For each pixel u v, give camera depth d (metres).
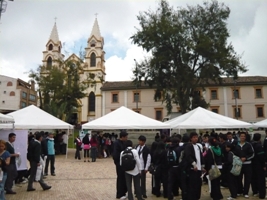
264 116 43.88
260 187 7.62
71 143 32.78
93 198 7.71
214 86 45.84
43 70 40.97
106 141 20.66
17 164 9.49
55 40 65.19
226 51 30.30
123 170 6.96
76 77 38.22
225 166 7.62
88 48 61.56
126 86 49.00
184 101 31.88
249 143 7.73
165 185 7.74
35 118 17.92
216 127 14.81
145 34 30.83
